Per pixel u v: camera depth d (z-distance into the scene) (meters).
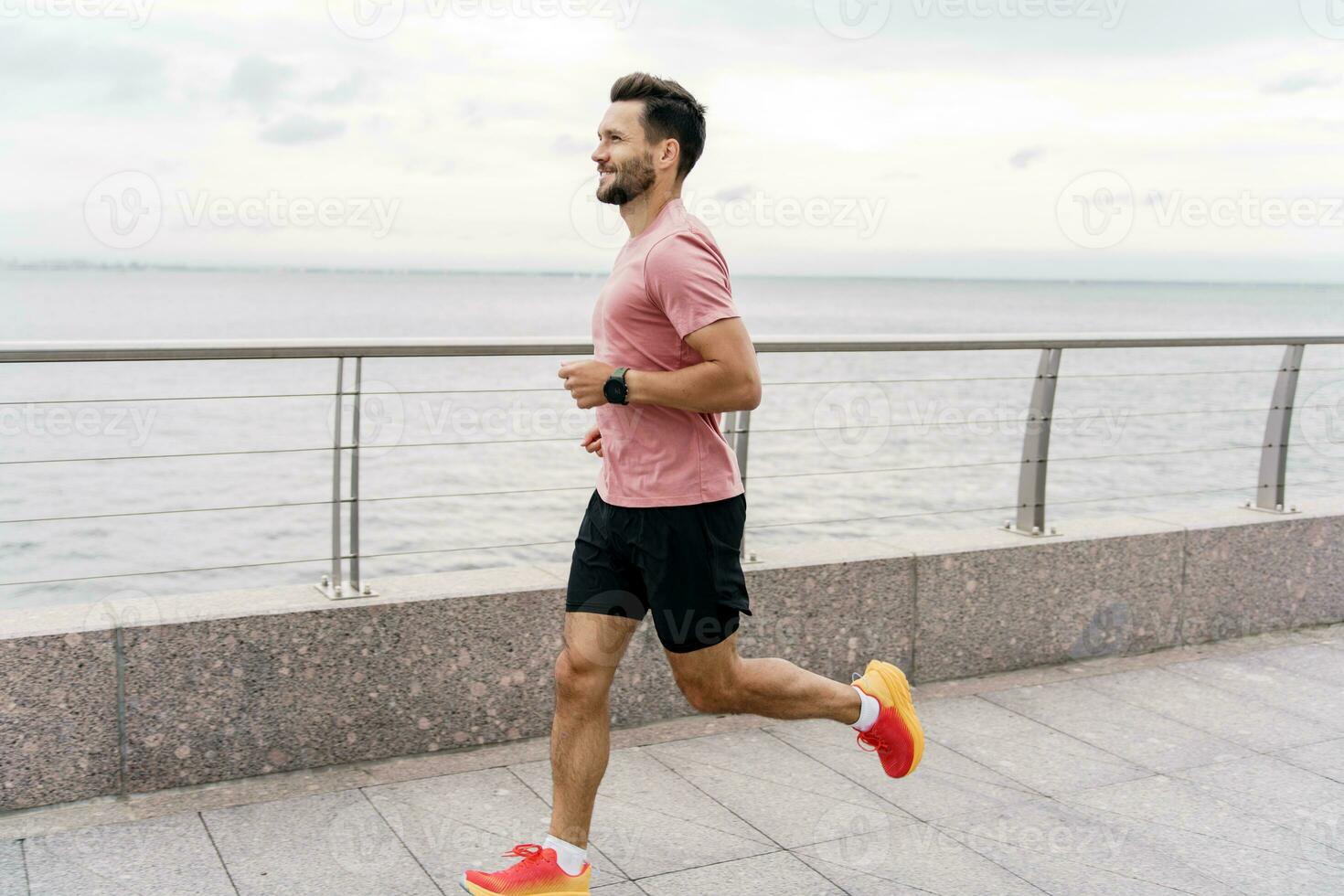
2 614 3.33
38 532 24.20
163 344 3.24
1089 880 3.00
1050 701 4.41
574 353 3.85
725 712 2.91
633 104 2.61
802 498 25.59
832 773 3.69
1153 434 36.34
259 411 41.16
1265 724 4.21
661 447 2.63
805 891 2.91
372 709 3.62
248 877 2.88
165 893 2.79
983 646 4.69
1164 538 5.03
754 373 2.55
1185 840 3.25
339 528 3.67
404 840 3.12
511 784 3.51
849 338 4.29
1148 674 4.77
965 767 3.76
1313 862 3.13
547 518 24.00
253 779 3.48
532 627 3.82
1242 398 45.84
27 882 2.82
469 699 3.76
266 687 3.46
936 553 4.54
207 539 24.28
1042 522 4.92
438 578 3.88
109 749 3.29
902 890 2.94
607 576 2.73
